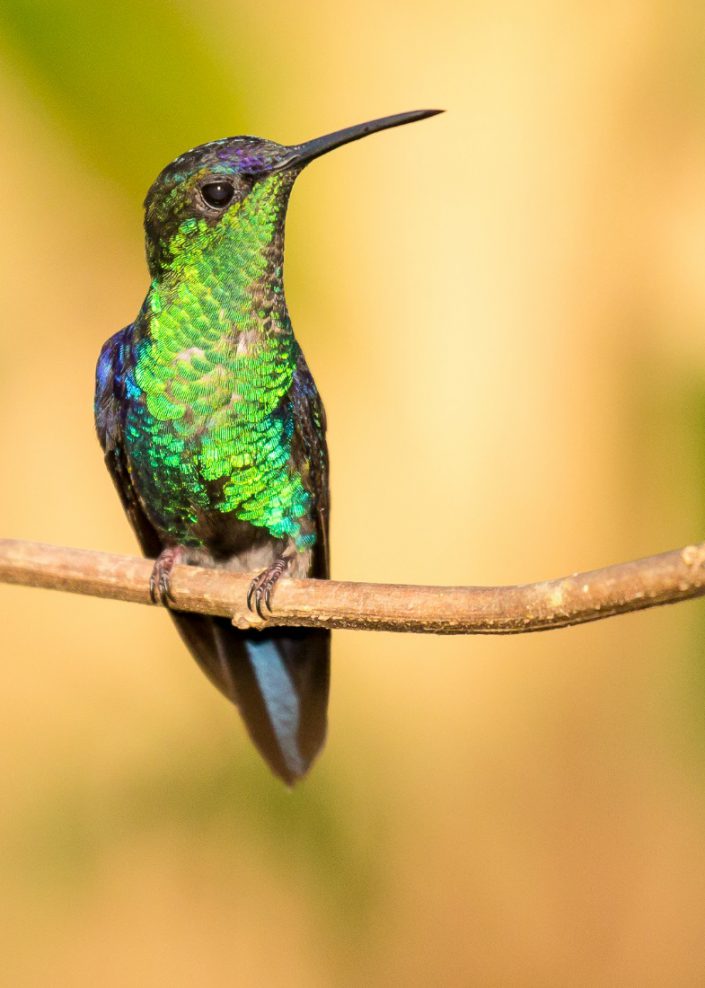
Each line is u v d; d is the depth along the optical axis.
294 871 12.06
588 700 11.41
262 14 10.73
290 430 9.72
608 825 11.35
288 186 9.31
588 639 11.45
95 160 10.66
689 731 11.23
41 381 12.28
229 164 9.19
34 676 12.52
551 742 11.41
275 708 9.98
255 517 9.92
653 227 11.07
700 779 11.26
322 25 11.12
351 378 11.13
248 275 9.31
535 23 11.30
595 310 11.04
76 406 12.38
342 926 12.01
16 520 12.33
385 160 11.22
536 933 11.57
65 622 12.66
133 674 12.62
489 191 11.17
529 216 11.12
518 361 11.05
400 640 11.59
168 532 10.12
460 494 11.04
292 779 9.89
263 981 12.41
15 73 10.30
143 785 12.39
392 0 11.31
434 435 11.06
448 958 11.67
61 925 12.62
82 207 11.26
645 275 11.05
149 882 12.47
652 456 10.96
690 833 11.33
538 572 10.96
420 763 11.52
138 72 10.30
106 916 12.59
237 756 12.35
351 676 11.55
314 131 11.04
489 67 11.27
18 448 12.36
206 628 9.99
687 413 10.95
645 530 10.94
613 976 11.43
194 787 12.34
